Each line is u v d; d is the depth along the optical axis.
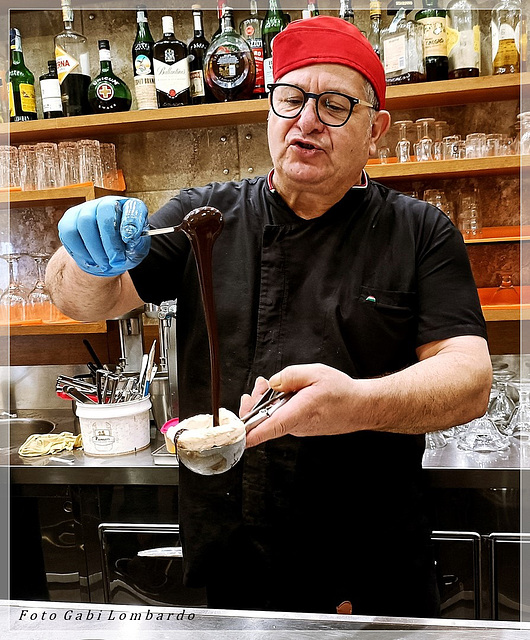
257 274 1.42
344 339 1.38
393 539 1.44
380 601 1.47
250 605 1.48
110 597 1.91
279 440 1.39
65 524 1.92
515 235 2.17
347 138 1.25
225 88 2.09
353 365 1.38
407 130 2.21
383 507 1.43
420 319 1.33
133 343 2.30
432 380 1.11
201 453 0.89
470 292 1.32
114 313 1.39
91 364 2.16
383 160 2.12
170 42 2.14
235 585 1.48
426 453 1.84
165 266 1.41
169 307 2.04
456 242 1.35
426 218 1.38
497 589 1.72
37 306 2.36
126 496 1.88
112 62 2.44
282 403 0.97
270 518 1.42
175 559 1.87
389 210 1.40
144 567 1.88
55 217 2.54
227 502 1.44
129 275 1.36
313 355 1.37
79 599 1.93
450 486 1.71
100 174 2.30
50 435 2.14
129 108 2.30
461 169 1.99
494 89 1.97
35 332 2.29
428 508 1.52
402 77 2.02
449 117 2.25
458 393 1.12
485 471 1.69
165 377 2.13
